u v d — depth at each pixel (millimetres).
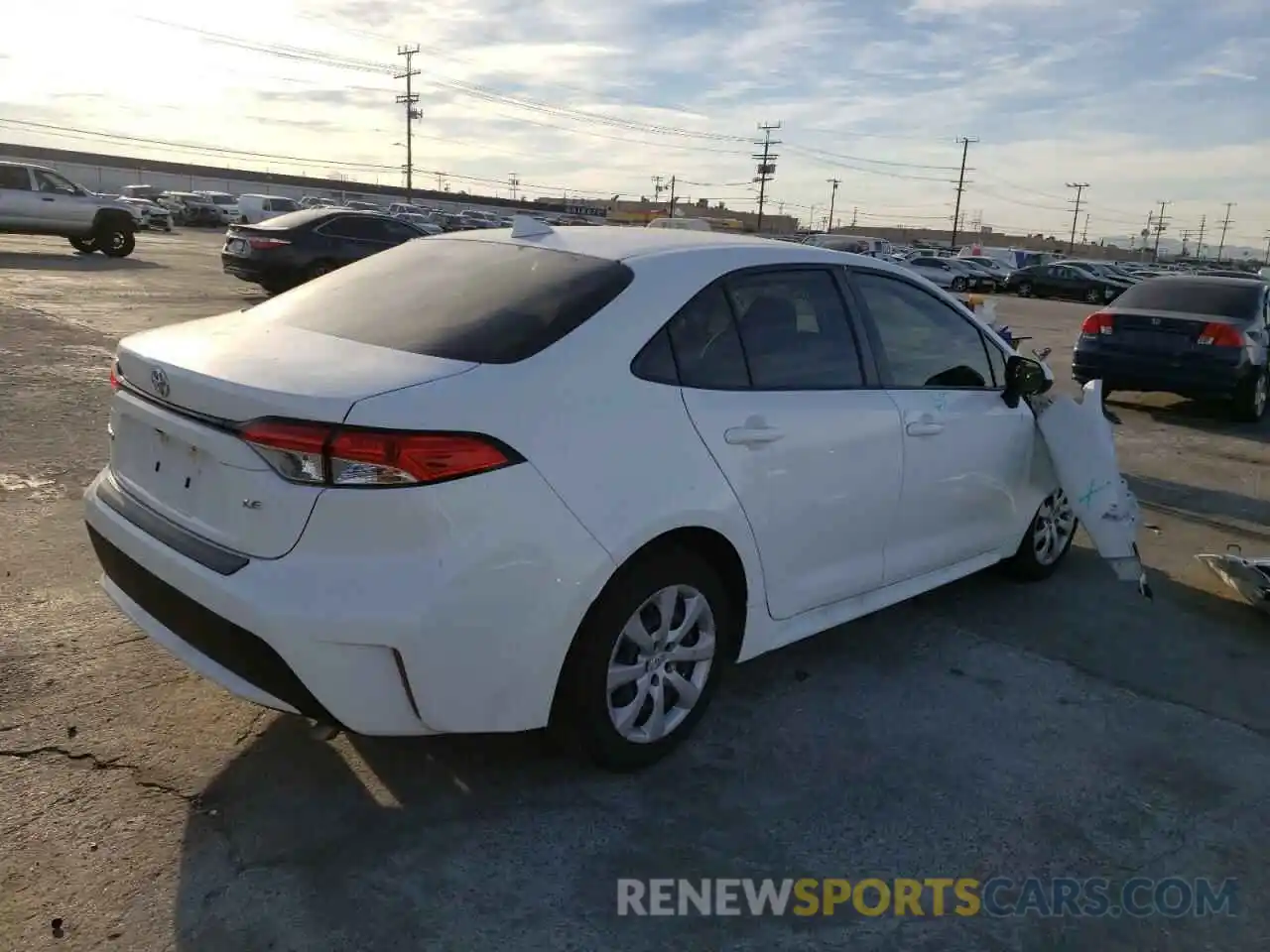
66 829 2723
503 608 2625
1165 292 10781
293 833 2777
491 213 78750
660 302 3143
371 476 2457
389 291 3336
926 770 3309
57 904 2449
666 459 2965
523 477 2631
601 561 2783
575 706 2922
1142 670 4168
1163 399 12070
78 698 3379
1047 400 4754
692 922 2547
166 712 3334
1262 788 3312
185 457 2805
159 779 2973
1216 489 7496
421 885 2607
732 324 3338
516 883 2643
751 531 3254
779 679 3893
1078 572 5375
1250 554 5902
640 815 2965
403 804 2938
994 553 4688
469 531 2545
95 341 10414
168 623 2836
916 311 4141
